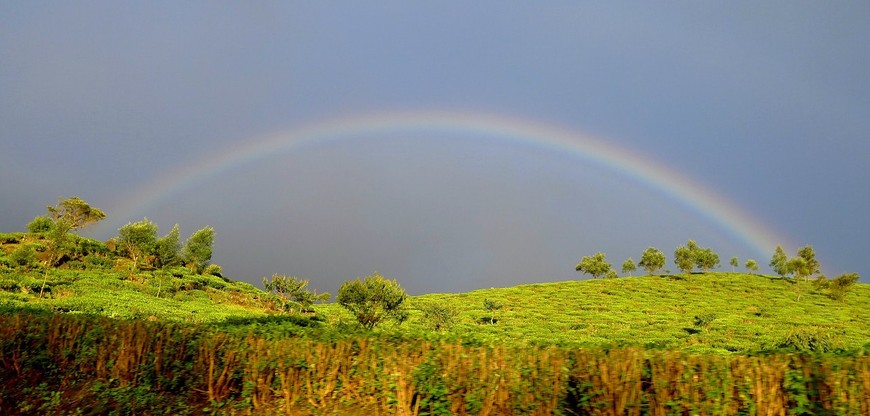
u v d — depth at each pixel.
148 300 35.69
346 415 8.34
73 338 10.12
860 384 7.10
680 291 66.62
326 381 8.90
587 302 58.25
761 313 50.72
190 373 9.64
